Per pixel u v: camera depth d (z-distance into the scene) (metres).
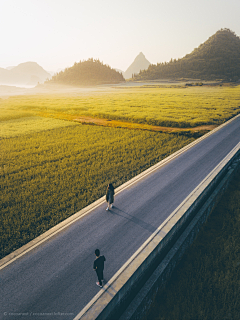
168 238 10.80
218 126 35.28
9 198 15.45
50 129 38.38
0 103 81.88
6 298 7.56
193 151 23.44
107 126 40.69
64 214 13.12
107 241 10.27
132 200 13.88
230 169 20.09
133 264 8.84
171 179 16.77
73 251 9.72
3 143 30.06
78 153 25.78
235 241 12.95
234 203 16.78
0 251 10.38
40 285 8.06
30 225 12.34
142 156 23.69
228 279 10.47
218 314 9.11
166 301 9.61
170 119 41.66
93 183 17.41
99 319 7.05
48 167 21.27
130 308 8.13
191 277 10.80
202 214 13.87
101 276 7.77
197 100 75.44
